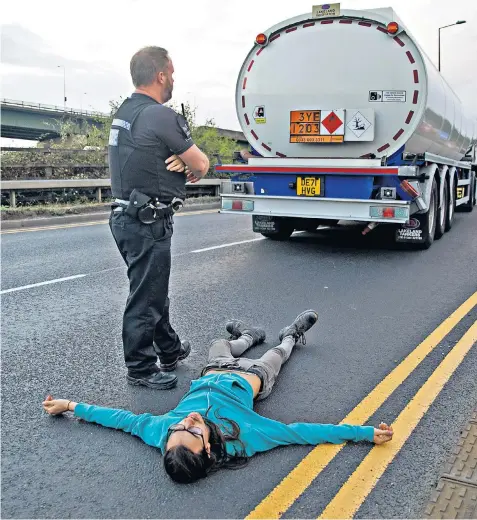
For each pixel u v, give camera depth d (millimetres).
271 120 8930
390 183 8203
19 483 2959
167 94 4098
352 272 7648
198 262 8297
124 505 2779
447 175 11164
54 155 19516
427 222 9164
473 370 4340
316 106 8609
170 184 3939
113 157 3975
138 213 3863
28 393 3984
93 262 8258
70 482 2965
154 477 3008
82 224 12766
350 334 5168
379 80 8258
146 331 4031
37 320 5551
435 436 3391
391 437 3293
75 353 4723
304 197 8570
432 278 7309
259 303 6148
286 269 7816
